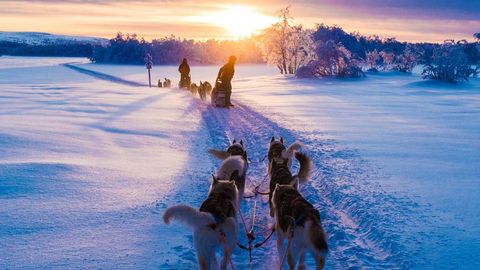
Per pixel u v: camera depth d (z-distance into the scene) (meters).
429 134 14.59
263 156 11.72
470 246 5.76
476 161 10.59
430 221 6.64
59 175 8.52
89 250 5.61
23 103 21.56
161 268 5.26
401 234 6.14
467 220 6.68
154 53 137.75
